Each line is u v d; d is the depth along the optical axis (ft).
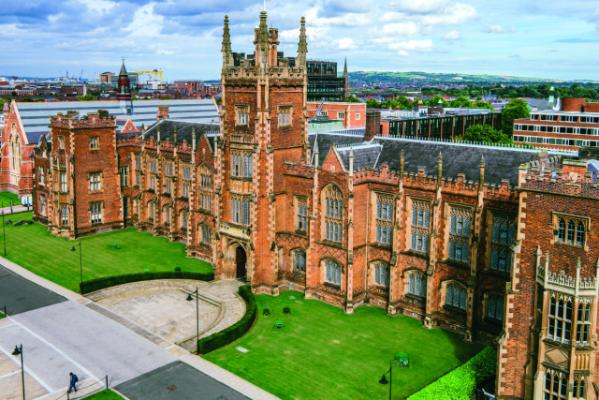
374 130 302.66
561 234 158.92
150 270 302.66
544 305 159.43
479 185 213.46
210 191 314.35
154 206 372.58
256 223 267.80
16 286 283.79
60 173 361.51
